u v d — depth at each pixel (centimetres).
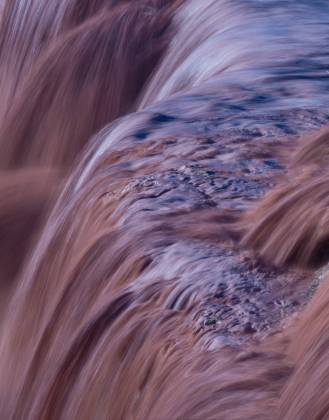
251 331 958
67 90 2981
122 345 1030
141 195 1319
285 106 1783
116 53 3027
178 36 2928
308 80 1995
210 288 1044
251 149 1506
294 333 908
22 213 2239
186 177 1381
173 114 1720
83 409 1064
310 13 2688
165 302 1052
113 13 3145
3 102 3512
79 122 2942
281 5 2741
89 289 1233
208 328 968
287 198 1142
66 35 3206
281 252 1109
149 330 1013
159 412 905
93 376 1062
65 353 1129
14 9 3578
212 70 2331
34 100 2995
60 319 1287
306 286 1049
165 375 937
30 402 1276
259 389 841
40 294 1478
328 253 1098
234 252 1134
